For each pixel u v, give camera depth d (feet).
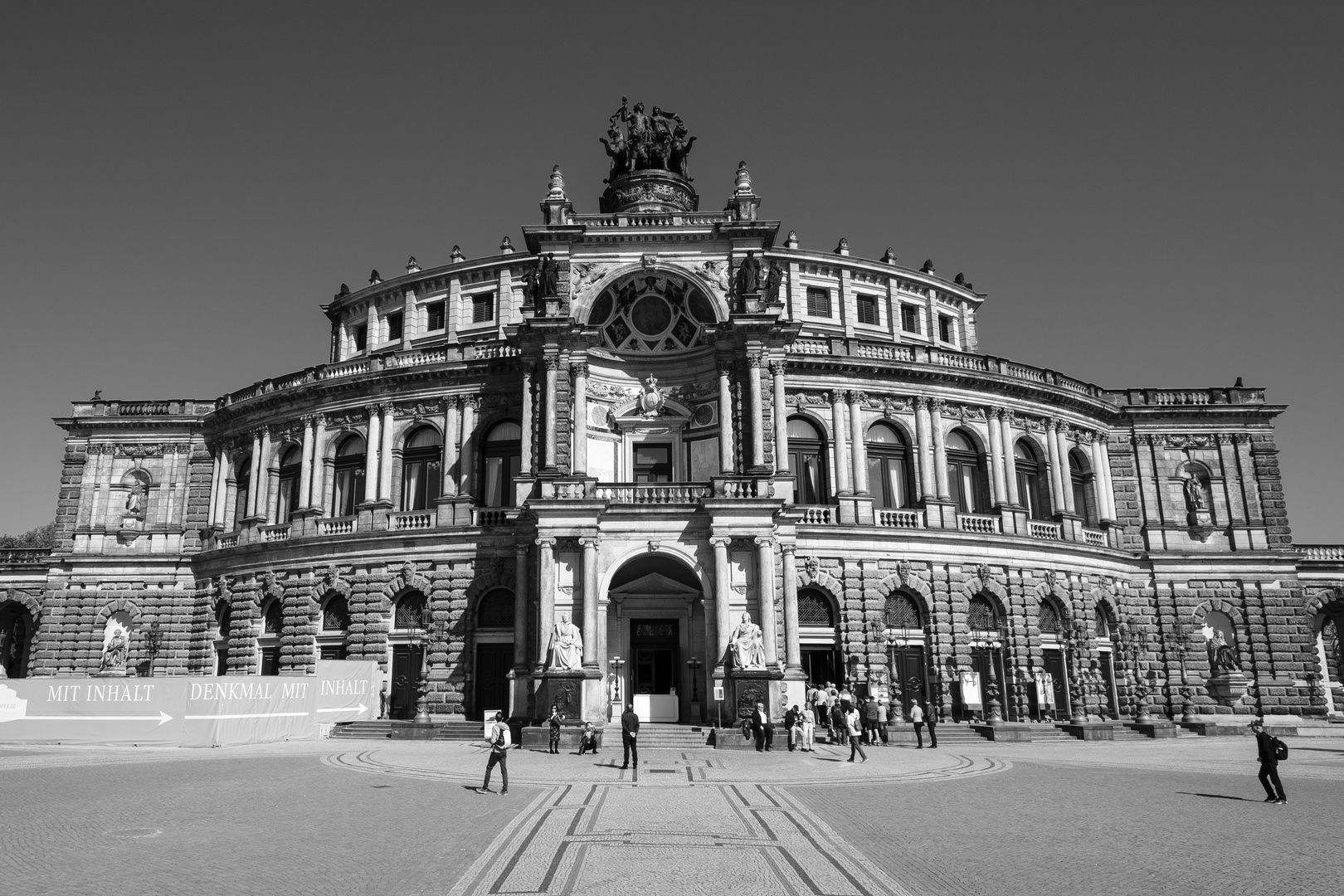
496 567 171.94
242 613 189.57
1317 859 57.00
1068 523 194.70
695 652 163.32
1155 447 213.05
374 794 83.35
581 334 166.91
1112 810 76.69
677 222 178.19
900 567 176.04
